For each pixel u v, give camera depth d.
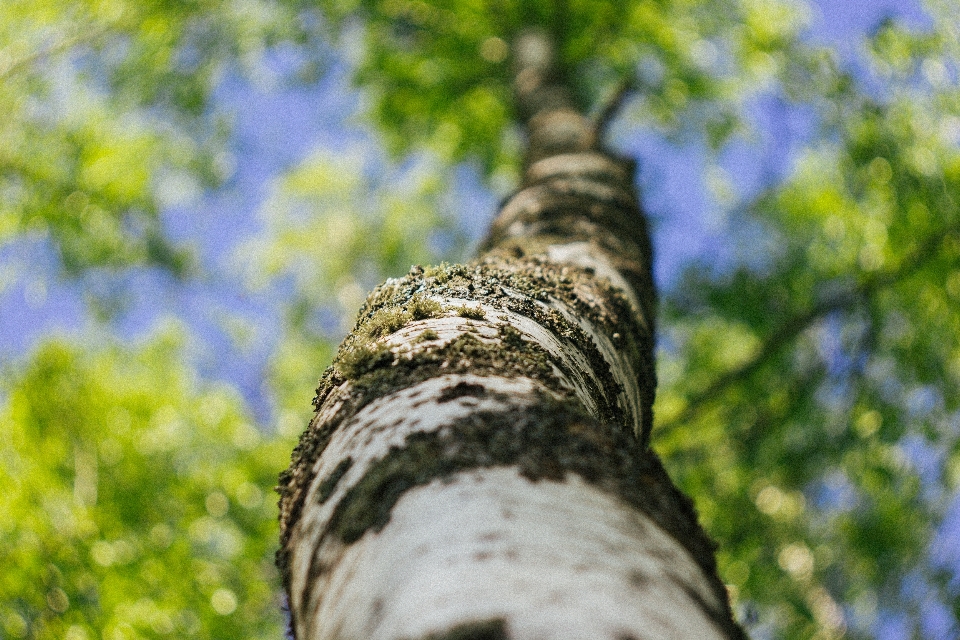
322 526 0.82
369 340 1.20
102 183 5.75
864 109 4.59
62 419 5.50
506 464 0.77
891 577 4.83
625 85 4.13
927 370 4.52
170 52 5.90
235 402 7.21
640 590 0.61
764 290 5.09
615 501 0.75
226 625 4.86
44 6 5.59
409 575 0.64
